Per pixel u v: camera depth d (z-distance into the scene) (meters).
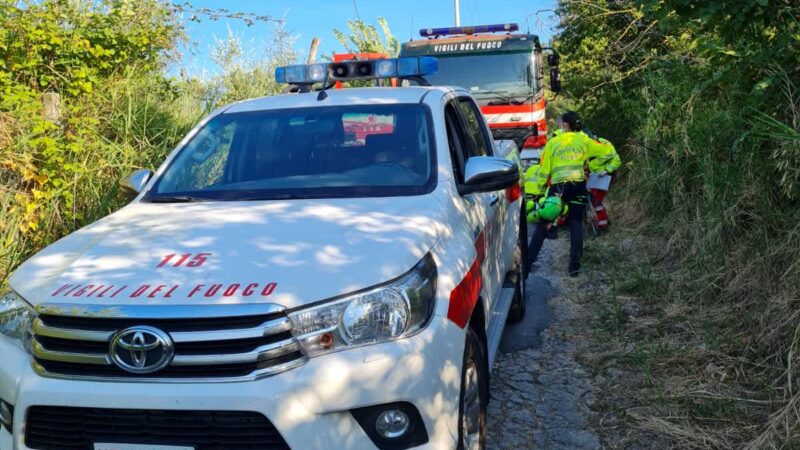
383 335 2.95
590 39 11.96
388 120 4.47
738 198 5.96
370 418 2.89
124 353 2.84
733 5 5.40
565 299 6.90
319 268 3.04
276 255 3.16
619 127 11.80
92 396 2.83
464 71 13.05
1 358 3.11
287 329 2.83
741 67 6.28
